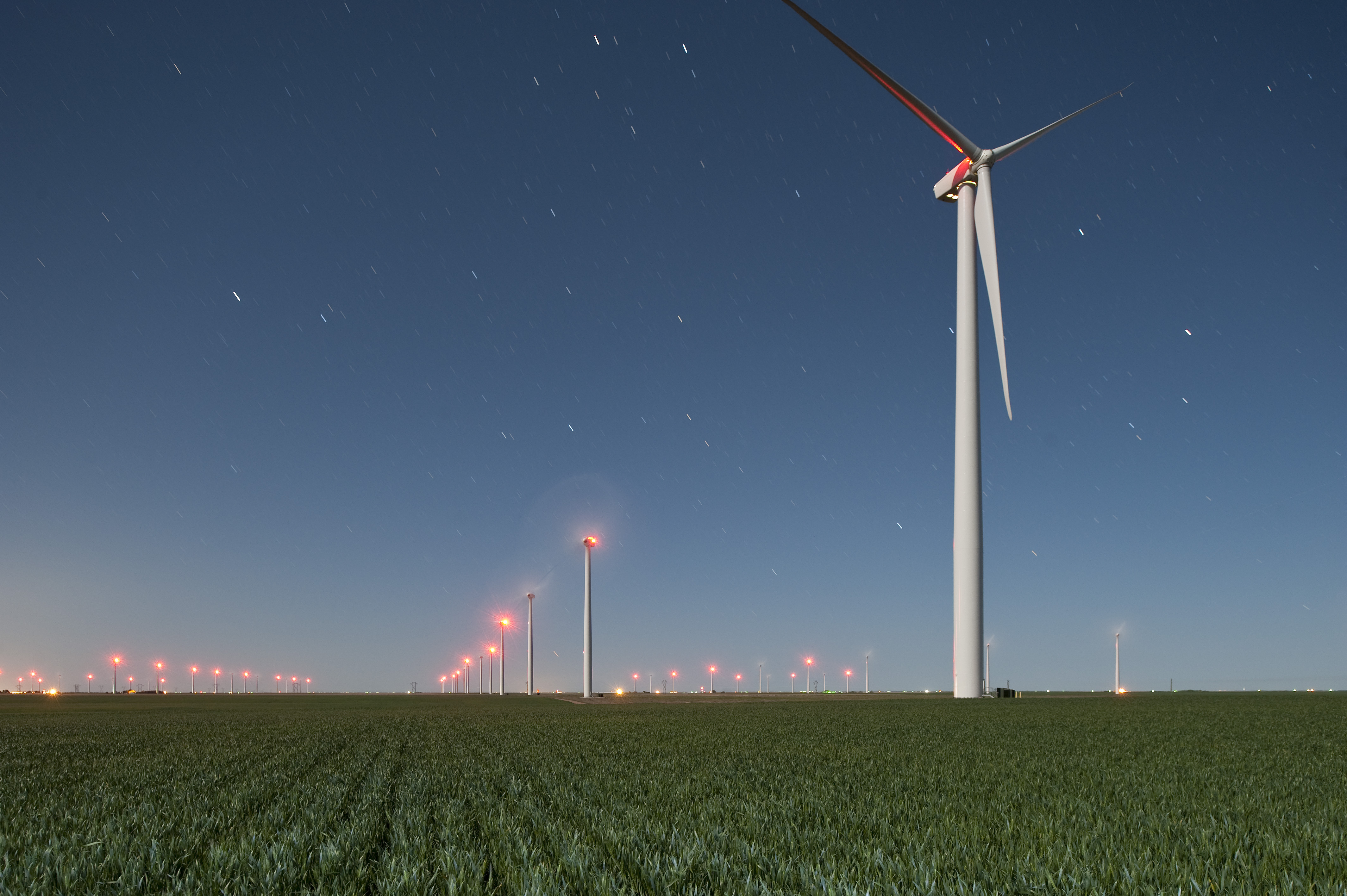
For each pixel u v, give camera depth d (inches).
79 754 794.8
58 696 5428.2
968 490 2142.0
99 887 240.7
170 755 765.9
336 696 5319.9
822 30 1990.7
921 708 1759.4
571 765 589.6
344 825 330.0
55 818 379.6
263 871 249.3
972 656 2113.7
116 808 413.4
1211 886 220.2
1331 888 216.2
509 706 2402.8
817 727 1074.7
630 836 288.2
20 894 235.6
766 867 246.7
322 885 230.7
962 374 2186.3
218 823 348.8
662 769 554.6
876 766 566.3
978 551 2126.0
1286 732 932.0
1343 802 387.5
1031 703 2022.6
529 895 214.8
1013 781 472.1
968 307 2210.9
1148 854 252.8
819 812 352.2
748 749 721.0
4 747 914.7
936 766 564.4
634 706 2225.6
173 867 269.7
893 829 309.1
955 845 271.6
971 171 2203.5
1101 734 909.2
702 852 260.2
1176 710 1616.6
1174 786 443.8
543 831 313.3
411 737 994.1
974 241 2231.8
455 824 332.8
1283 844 273.7
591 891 222.8
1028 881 225.0
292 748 840.3
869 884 217.9
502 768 583.2
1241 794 413.4
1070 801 380.5
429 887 227.8
